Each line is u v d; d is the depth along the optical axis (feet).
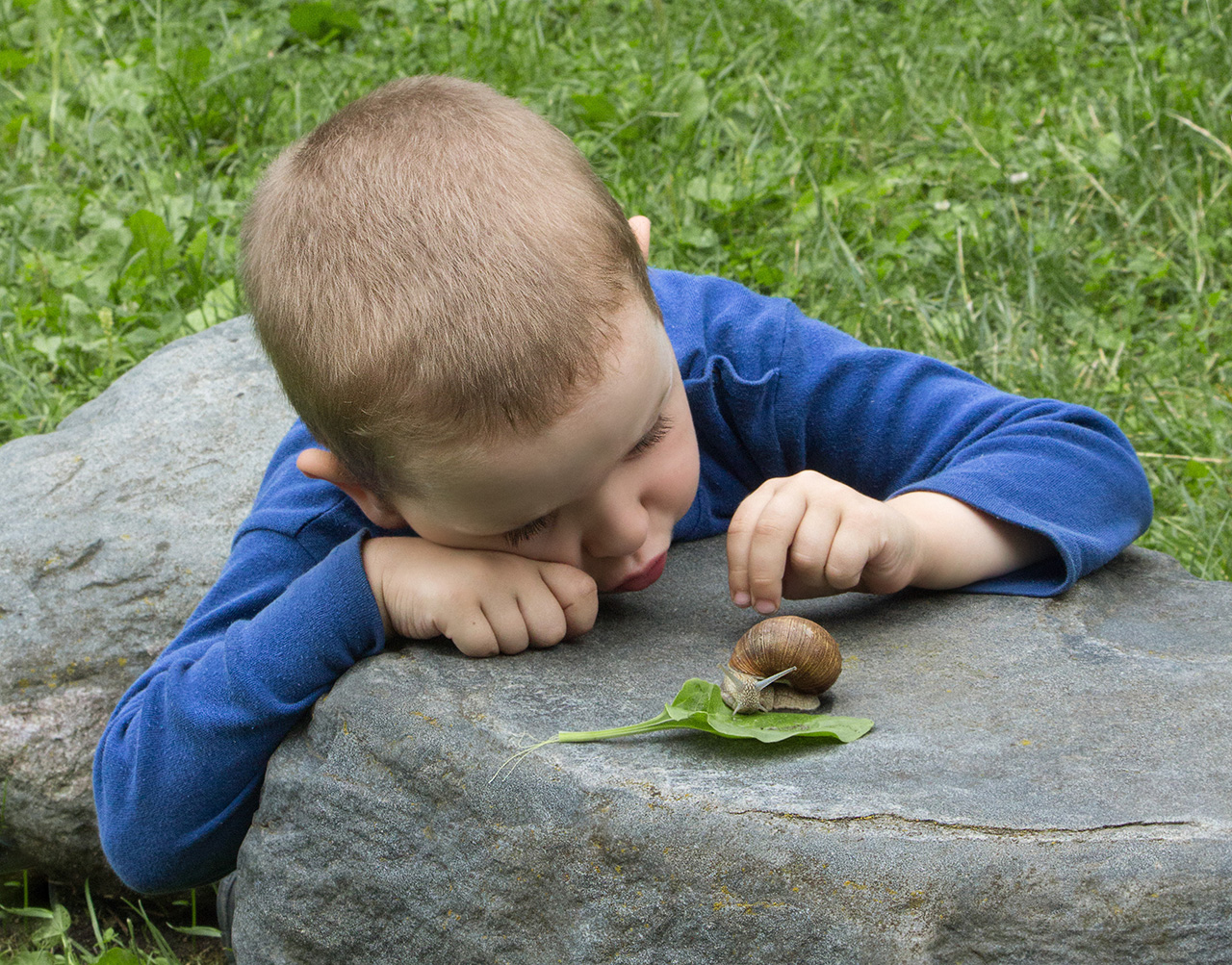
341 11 19.71
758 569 6.10
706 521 7.84
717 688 5.35
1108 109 16.43
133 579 8.74
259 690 6.13
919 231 15.19
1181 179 15.05
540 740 5.45
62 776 8.31
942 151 16.53
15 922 8.71
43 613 8.61
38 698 8.38
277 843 6.07
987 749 5.22
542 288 5.37
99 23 20.12
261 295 5.99
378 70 18.74
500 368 5.23
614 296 5.51
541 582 6.13
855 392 7.59
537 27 19.12
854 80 17.93
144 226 14.53
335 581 6.19
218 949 8.50
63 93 18.33
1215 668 5.86
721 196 15.46
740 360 7.74
